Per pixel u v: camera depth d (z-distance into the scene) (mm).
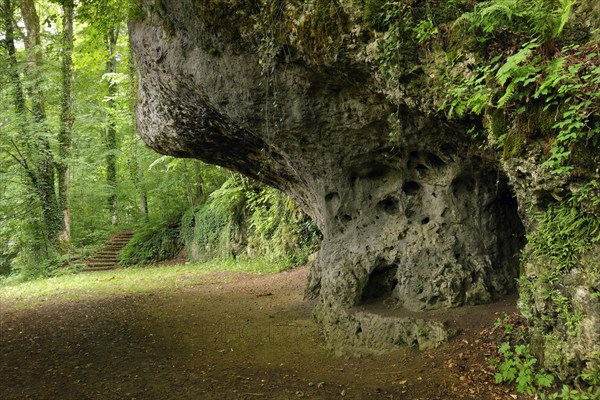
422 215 6270
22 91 16859
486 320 5297
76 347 6676
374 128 5820
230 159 9383
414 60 4445
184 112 8188
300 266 13555
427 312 5812
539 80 3400
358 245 6711
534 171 3590
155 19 7387
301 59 5430
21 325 8094
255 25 5539
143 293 11422
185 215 20938
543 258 3785
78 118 19156
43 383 5219
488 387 4148
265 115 6402
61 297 11211
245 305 9430
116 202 25266
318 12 4836
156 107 8859
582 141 3258
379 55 4555
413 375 4789
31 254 17703
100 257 20125
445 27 4207
